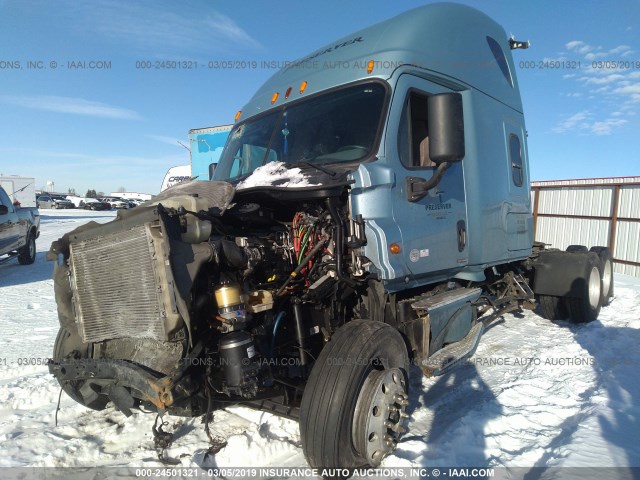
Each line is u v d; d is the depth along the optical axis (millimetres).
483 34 5148
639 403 4000
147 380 2707
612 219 13133
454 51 4523
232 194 3348
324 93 4137
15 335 6406
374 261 3322
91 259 3078
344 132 3826
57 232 21312
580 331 6453
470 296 4520
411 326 3781
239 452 3279
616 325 6805
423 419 3844
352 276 3422
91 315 3121
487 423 3658
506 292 6148
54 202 48719
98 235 3041
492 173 4891
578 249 7262
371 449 3020
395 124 3703
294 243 3512
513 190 5383
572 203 14477
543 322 7008
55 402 4285
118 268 2932
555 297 6750
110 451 3445
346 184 3227
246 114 4926
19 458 3340
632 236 12602
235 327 2922
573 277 6484
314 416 2871
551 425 3713
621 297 8750
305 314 3539
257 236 3420
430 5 4609
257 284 3305
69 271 3230
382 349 3119
